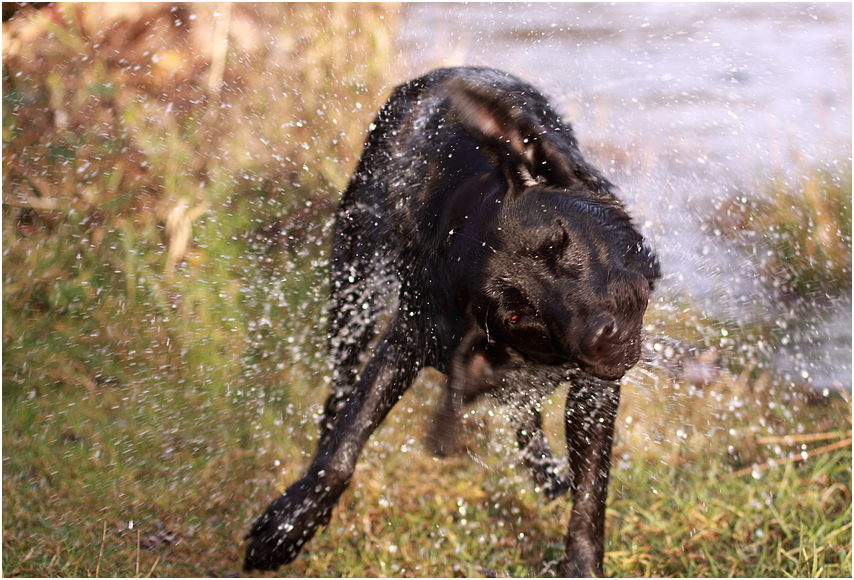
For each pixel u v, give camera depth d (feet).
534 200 8.32
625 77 24.75
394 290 11.02
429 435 9.18
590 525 10.60
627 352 8.14
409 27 27.02
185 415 13.55
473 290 8.55
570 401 10.46
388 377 10.91
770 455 13.21
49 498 11.80
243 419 13.53
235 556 11.19
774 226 17.75
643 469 12.80
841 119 22.15
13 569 10.48
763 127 21.61
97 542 11.14
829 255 17.15
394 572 11.09
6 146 16.53
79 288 15.06
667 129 21.25
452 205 9.25
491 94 8.34
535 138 8.42
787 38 28.99
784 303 16.44
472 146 9.62
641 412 13.94
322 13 22.76
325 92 20.93
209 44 20.44
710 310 15.88
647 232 14.17
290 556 10.87
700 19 30.73
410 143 11.34
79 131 17.37
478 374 9.26
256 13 22.00
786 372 15.07
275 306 15.55
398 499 12.31
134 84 19.15
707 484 12.50
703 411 14.06
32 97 17.25
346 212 12.97
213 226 16.55
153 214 16.58
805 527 11.55
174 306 15.24
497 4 30.73
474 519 12.03
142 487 12.21
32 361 14.06
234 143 18.47
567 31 28.68
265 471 12.64
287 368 14.51
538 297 8.14
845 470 12.70
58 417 13.24
